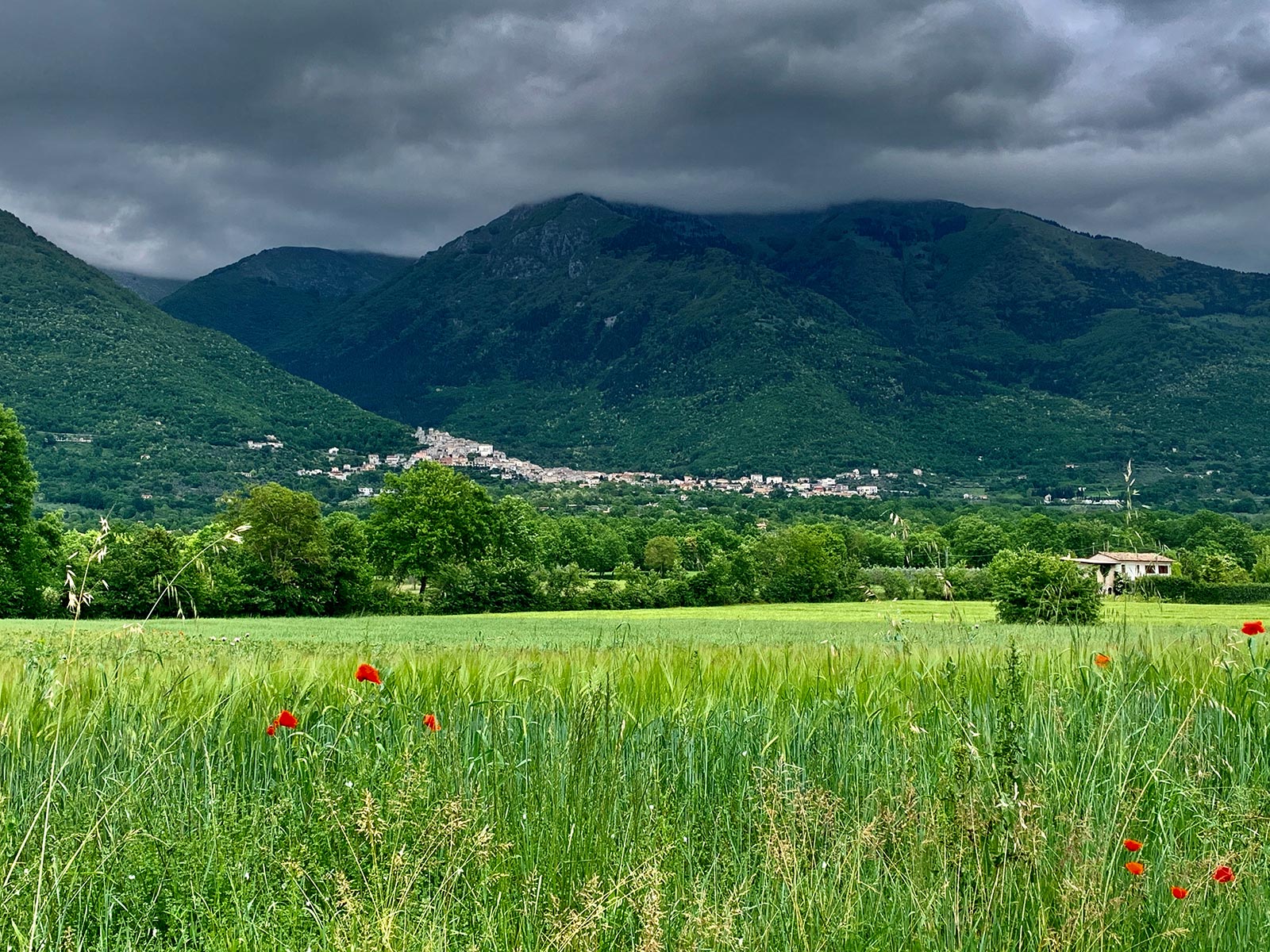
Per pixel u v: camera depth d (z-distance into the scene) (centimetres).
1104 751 678
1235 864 534
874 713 837
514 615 7188
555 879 531
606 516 19212
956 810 531
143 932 475
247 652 1114
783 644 1408
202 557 555
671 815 606
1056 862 528
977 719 749
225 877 503
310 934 449
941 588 1138
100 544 517
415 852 497
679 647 1264
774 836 518
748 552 8806
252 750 721
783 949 466
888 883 521
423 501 7819
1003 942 479
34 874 479
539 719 788
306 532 6938
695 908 476
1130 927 491
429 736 650
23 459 5644
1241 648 913
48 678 704
